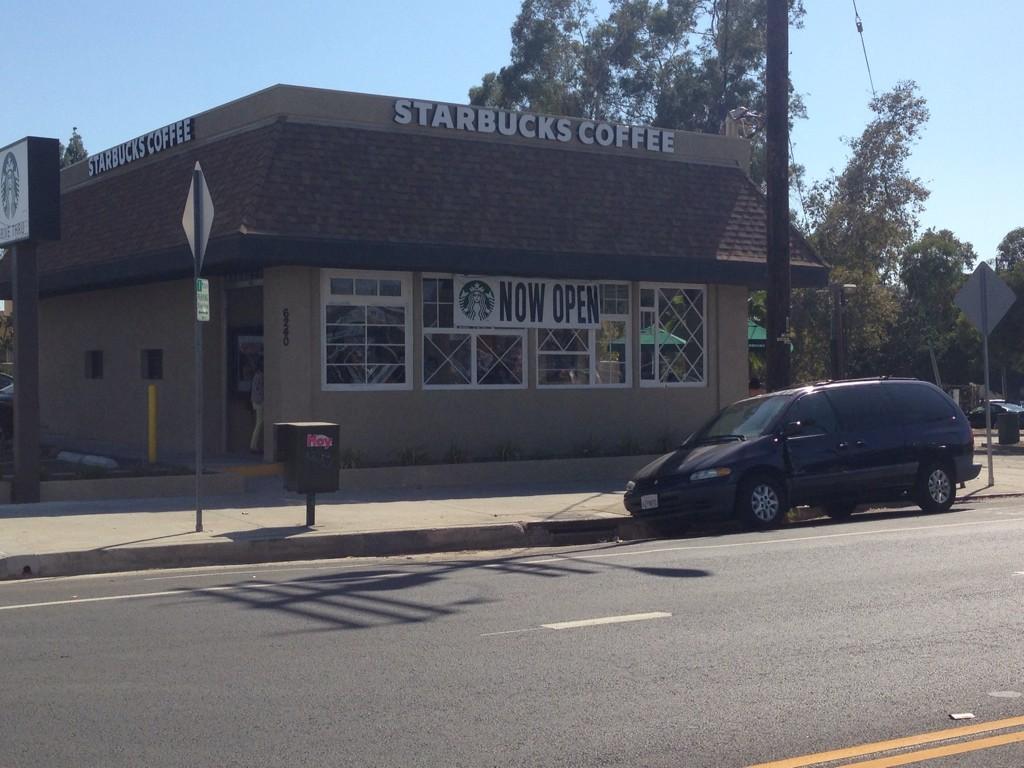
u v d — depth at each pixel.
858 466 16.23
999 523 15.57
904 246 45.44
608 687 7.32
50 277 22.84
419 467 19.03
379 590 10.84
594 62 48.28
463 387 20.47
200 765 5.88
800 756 6.01
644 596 10.39
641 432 22.31
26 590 11.05
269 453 19.23
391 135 19.98
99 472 17.31
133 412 23.77
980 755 6.04
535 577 11.57
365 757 5.99
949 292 51.66
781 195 17.88
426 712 6.80
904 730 6.46
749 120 45.66
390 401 19.75
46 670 7.78
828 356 38.19
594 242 20.78
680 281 21.86
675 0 47.41
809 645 8.44
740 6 46.94
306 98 19.31
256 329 21.08
